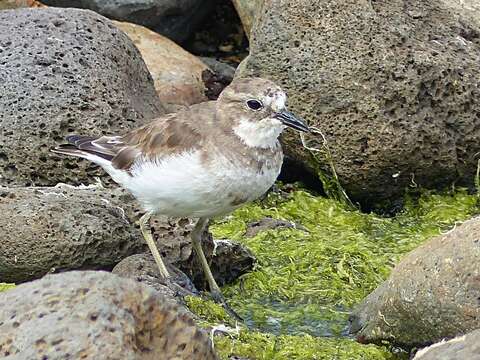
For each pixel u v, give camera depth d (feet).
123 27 60.49
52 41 47.47
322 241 44.80
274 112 36.73
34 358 23.89
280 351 34.01
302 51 48.67
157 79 57.57
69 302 24.88
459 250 32.78
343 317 38.93
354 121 47.91
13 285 35.78
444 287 32.81
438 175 49.42
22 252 38.22
